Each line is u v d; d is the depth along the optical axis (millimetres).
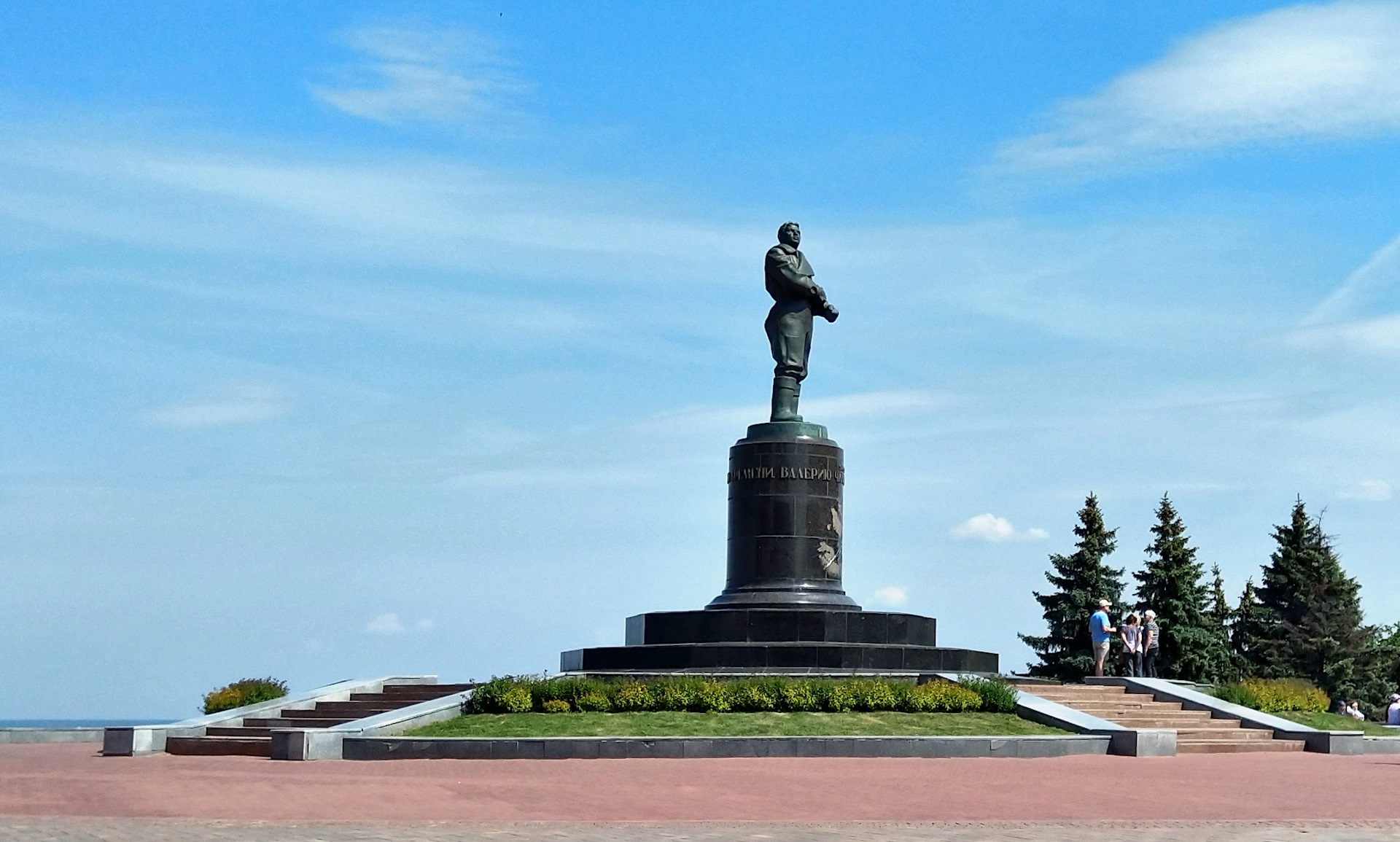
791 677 34906
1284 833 18625
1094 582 61281
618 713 32500
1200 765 28547
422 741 28844
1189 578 61188
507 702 32719
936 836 18062
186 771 27547
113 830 18312
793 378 43719
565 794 22594
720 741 28703
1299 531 69188
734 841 17609
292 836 17781
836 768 26766
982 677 39094
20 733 39000
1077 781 24797
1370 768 28672
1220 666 62812
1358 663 68062
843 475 43125
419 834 18062
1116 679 40750
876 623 40781
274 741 29594
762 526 42094
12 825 18812
